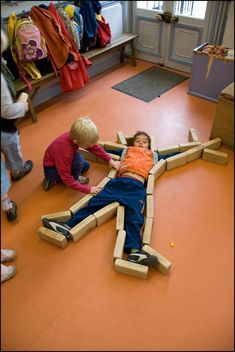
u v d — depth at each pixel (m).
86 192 1.80
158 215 1.79
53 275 1.51
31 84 2.48
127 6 3.40
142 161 1.98
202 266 1.54
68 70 2.69
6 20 2.39
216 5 2.78
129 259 1.49
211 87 2.80
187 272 1.52
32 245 1.65
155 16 3.27
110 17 3.26
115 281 1.48
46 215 1.69
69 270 1.53
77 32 2.68
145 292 1.44
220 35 2.94
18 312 1.37
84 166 2.07
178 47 3.32
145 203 1.81
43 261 1.57
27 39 2.29
